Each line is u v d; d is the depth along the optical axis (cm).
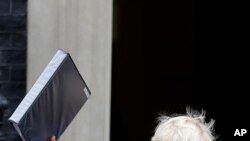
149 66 969
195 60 966
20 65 786
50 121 445
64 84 450
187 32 972
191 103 957
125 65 938
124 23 935
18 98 786
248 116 944
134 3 939
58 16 777
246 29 958
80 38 781
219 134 945
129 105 961
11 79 786
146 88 970
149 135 966
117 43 918
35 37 777
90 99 788
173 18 969
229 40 962
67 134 785
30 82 779
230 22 964
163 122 369
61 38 777
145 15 954
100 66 785
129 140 941
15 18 784
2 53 785
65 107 453
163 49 971
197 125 357
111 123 914
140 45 960
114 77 927
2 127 768
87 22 782
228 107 948
